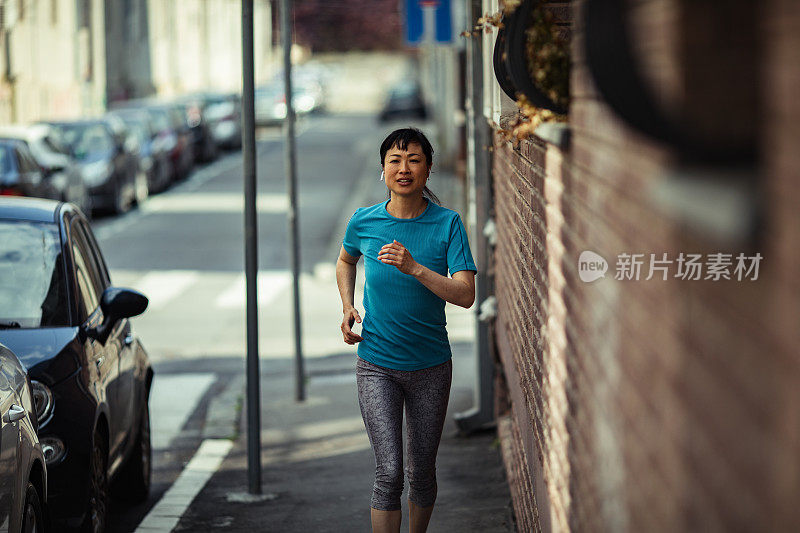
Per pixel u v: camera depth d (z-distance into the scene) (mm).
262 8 158750
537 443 8344
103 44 88375
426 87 120875
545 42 7914
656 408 3660
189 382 22891
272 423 19234
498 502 13250
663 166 3283
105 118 54188
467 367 23047
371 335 9969
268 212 51875
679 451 3365
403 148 9781
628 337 4133
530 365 8953
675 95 3172
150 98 106000
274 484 15125
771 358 2635
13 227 13055
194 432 18969
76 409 11164
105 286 14352
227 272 36594
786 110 2555
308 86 132125
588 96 5148
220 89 140125
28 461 9211
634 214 3926
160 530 12953
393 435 9836
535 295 8422
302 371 20891
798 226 2506
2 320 11984
